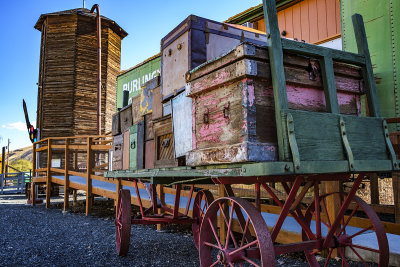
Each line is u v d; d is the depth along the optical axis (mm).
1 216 7980
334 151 2301
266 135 2242
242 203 2342
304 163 2070
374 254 3447
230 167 2324
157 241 5062
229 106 2377
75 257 4090
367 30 5570
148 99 4512
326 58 2527
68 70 20250
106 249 4527
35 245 4773
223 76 2396
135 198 6613
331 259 3729
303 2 10562
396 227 3232
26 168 70938
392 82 5199
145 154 4562
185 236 5469
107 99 21031
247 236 2588
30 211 9156
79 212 8828
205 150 2570
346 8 5887
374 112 2713
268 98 2295
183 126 3422
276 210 4477
